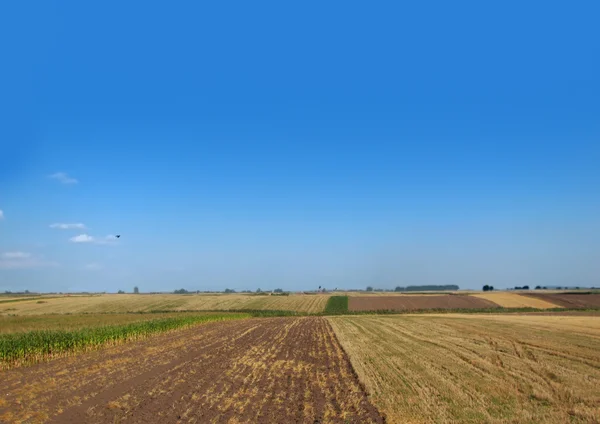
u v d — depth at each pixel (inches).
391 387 701.9
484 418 530.9
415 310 3570.4
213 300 4480.8
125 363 995.9
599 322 1987.0
